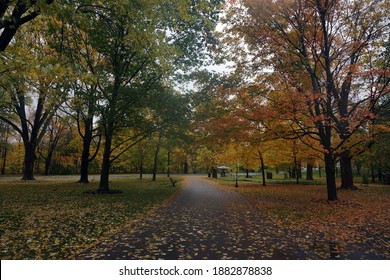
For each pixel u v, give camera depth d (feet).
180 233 23.27
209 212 34.01
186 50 51.80
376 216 31.78
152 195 52.80
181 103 51.19
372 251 18.98
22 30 36.17
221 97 45.19
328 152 40.42
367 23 47.75
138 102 49.08
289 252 18.62
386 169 91.76
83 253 17.81
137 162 122.83
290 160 81.61
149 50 34.30
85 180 87.51
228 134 45.37
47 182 87.76
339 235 23.13
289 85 41.39
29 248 18.63
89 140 88.02
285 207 38.37
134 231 23.82
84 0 26.30
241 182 101.50
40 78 28.43
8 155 180.45
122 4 26.76
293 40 46.80
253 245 20.06
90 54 54.54
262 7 42.32
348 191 62.44
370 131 45.52
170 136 56.95
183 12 28.68
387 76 35.83
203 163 166.20
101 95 49.65
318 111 42.65
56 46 34.71
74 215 30.94
